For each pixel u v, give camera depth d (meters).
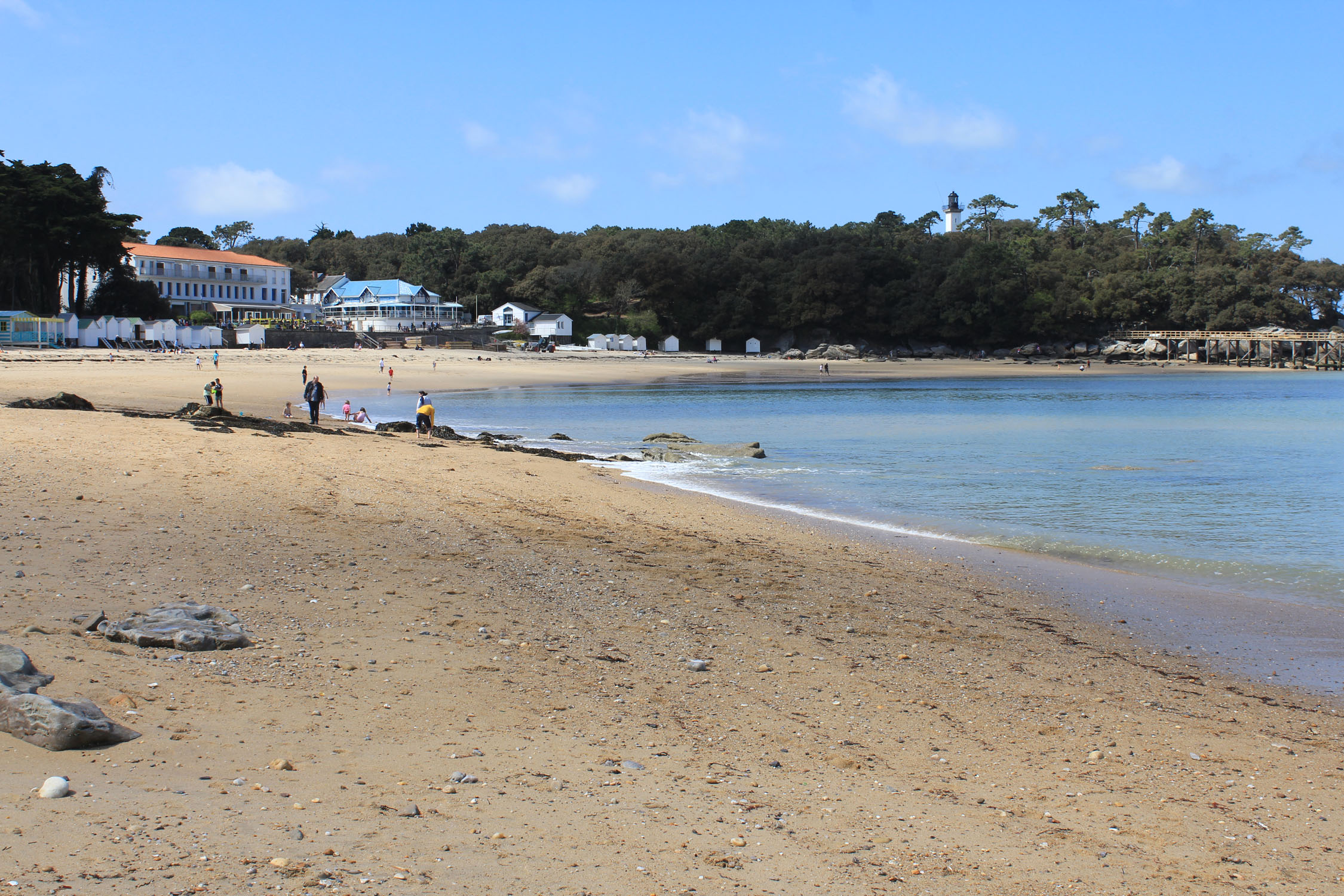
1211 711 8.27
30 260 87.06
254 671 7.30
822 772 6.35
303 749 5.89
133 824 4.62
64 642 7.33
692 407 52.19
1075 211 189.50
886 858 5.09
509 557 12.76
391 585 10.66
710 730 7.04
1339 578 13.94
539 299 138.12
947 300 137.88
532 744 6.40
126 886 4.02
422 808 5.19
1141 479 24.45
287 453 20.94
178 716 6.18
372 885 4.26
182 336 92.50
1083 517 18.91
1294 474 25.61
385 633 8.79
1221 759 7.08
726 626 10.10
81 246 87.44
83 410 26.95
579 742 6.51
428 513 15.63
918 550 15.44
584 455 28.23
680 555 13.84
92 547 11.15
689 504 19.19
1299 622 11.47
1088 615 11.65
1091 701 8.38
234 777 5.34
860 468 26.38
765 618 10.54
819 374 96.31
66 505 13.60
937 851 5.23
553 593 11.00
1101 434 37.75
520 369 85.56
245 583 10.17
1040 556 15.33
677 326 140.88
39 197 84.38
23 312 81.00
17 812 4.60
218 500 15.04
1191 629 11.12
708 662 8.74
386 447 23.94
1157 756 7.08
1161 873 5.15
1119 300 142.88
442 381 68.94
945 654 9.59
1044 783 6.45
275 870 4.30
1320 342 130.00
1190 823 5.88
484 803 5.34
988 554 15.34
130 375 54.75
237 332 98.00
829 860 5.00
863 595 12.02
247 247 180.50
